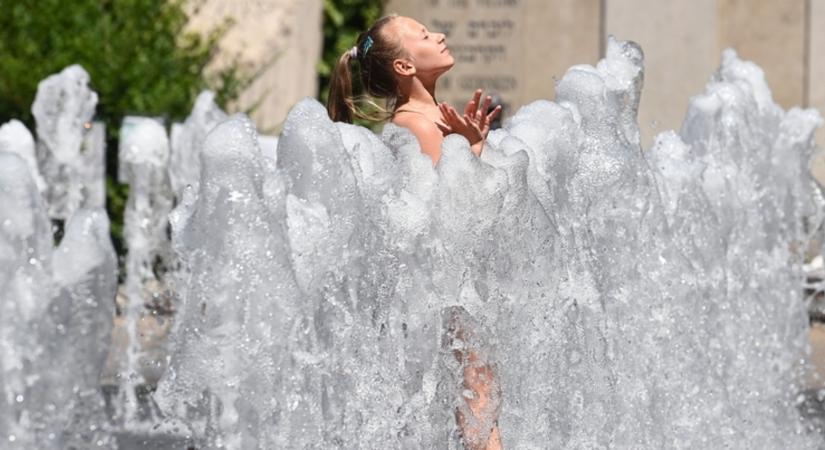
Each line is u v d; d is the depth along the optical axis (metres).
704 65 27.59
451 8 29.66
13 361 8.42
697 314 11.12
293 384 8.00
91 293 8.76
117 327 16.64
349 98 9.86
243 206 7.75
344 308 8.31
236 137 7.77
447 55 9.58
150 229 19.06
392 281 8.52
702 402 11.02
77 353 8.73
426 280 8.59
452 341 8.70
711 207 11.97
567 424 9.33
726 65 14.27
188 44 27.03
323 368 8.17
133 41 23.92
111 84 23.06
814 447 11.77
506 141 9.27
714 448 11.02
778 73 27.33
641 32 28.08
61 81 19.23
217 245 7.77
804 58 27.17
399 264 8.54
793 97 27.23
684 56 27.72
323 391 8.16
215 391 7.84
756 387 12.56
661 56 27.84
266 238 7.79
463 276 8.67
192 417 8.10
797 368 13.40
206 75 27.16
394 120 9.34
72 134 19.19
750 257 13.00
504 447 8.98
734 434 11.46
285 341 7.89
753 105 13.52
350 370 8.32
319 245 8.19
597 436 9.52
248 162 7.78
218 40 27.11
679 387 10.77
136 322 16.70
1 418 8.42
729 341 12.04
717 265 11.72
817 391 13.54
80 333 8.73
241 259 7.76
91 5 24.14
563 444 9.30
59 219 19.00
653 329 10.52
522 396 9.04
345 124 8.73
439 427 8.64
